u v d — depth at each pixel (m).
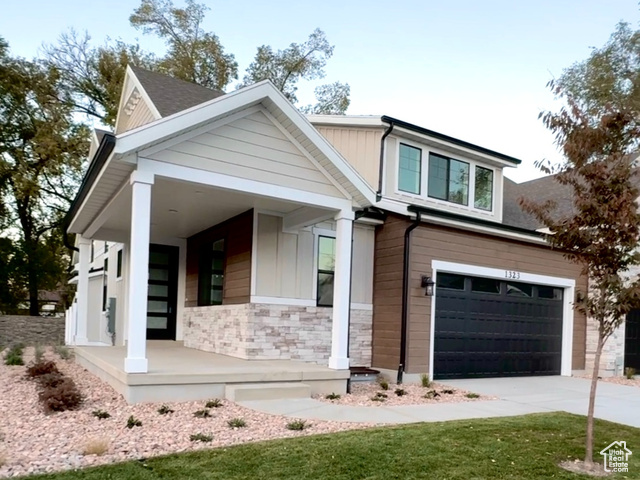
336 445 4.66
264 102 7.24
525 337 11.59
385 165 11.29
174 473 3.82
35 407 5.96
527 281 11.46
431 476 3.99
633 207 4.55
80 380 7.76
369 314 10.36
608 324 4.81
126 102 12.90
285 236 9.45
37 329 16.08
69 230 11.20
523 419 6.30
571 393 9.05
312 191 7.77
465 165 12.73
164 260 12.52
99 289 16.88
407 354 9.48
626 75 18.38
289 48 24.77
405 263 9.68
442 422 5.93
